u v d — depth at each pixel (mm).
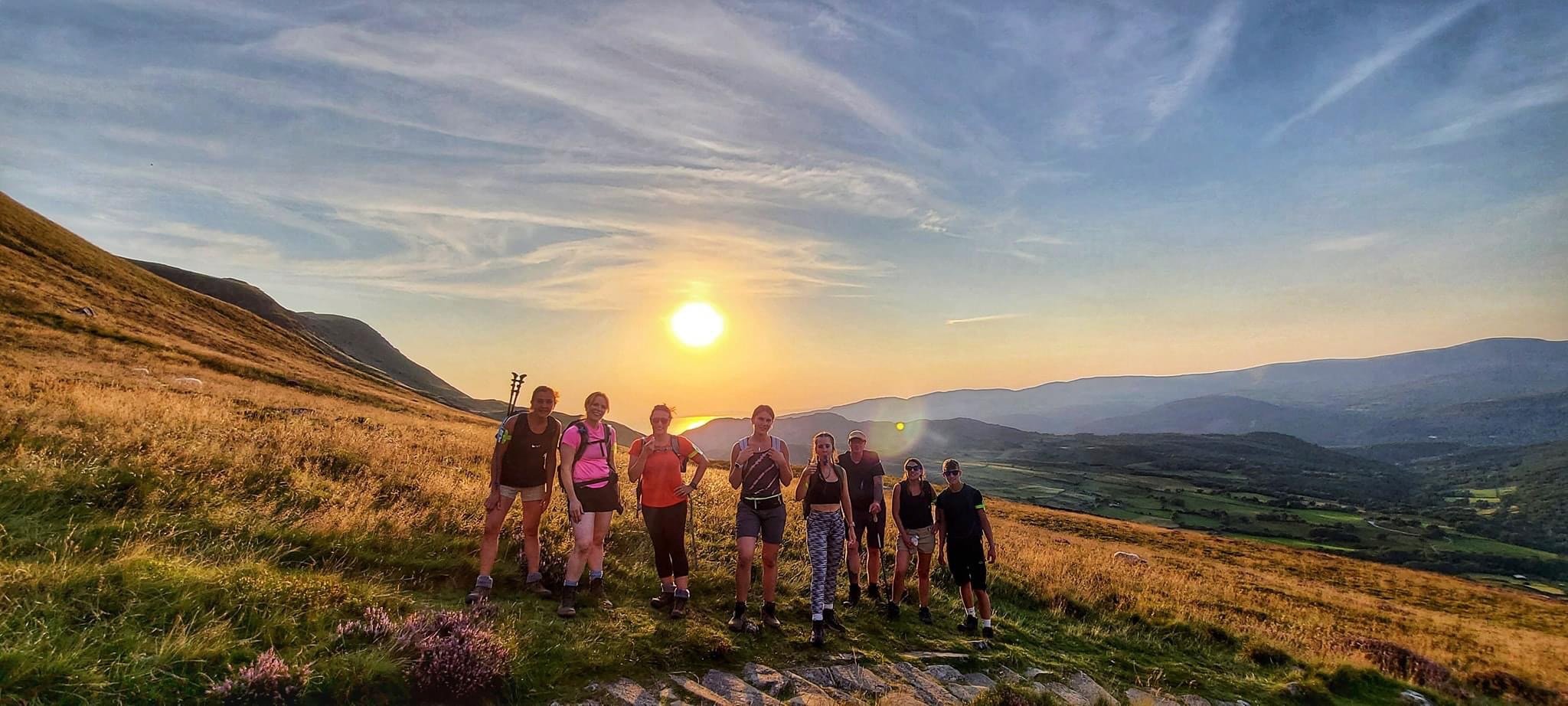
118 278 64062
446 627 5102
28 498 6262
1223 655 10547
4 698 3461
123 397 12953
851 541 8406
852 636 7617
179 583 4922
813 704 5680
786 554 10797
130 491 6941
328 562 6344
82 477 6891
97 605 4488
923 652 7695
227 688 3951
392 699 4410
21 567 4660
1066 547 29031
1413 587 45594
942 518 9023
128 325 43625
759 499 7164
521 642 5438
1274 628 13508
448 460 13930
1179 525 107500
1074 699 7355
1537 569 91188
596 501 6688
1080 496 138250
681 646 6242
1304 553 64562
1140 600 13188
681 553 7027
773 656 6598
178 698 3852
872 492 9273
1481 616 35875
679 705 5199
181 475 7750
